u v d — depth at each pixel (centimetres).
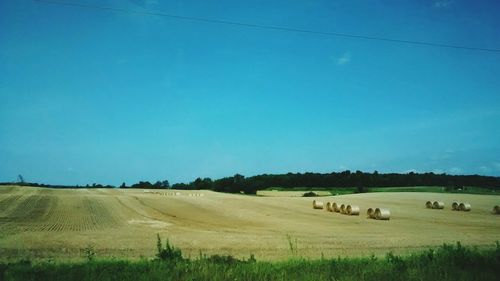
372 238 3003
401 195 8138
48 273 1274
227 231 3397
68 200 5972
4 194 6412
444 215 4972
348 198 7544
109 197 6762
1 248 2333
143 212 4941
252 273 1241
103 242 2630
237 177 12488
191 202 6406
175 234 3130
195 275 1215
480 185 12044
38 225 3500
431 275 1225
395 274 1247
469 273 1252
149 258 2081
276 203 6600
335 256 2194
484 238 3033
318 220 4425
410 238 3012
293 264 1448
